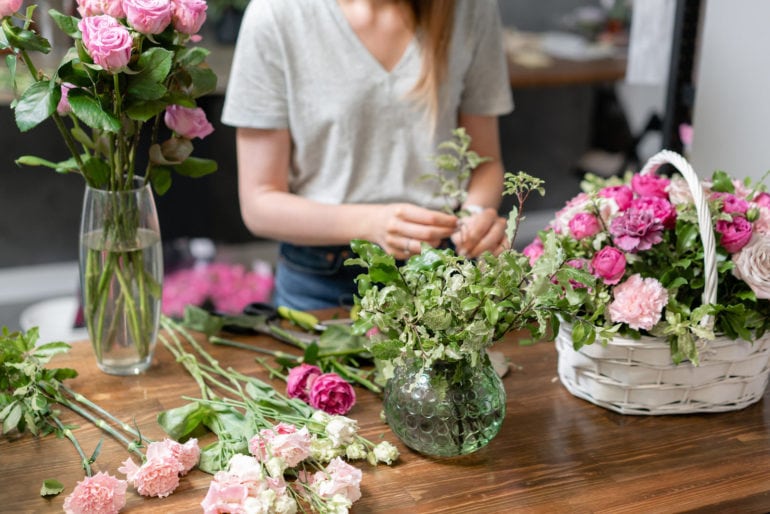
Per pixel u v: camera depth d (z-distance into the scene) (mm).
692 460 1214
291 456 1103
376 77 1782
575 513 1093
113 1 1208
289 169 1917
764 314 1274
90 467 1171
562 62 3861
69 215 3789
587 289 1236
